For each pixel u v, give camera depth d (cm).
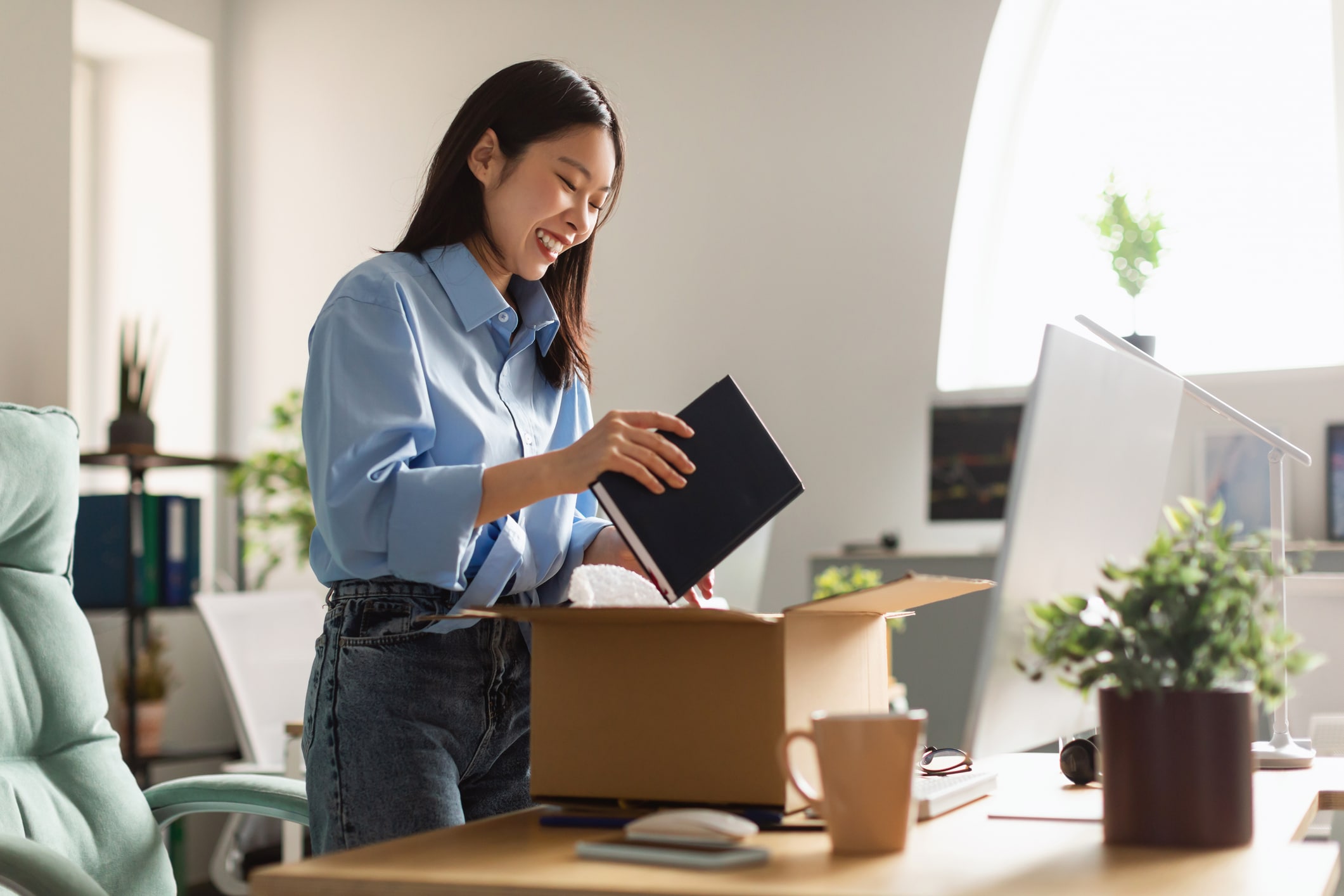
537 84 124
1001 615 82
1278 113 335
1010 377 358
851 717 76
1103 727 80
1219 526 83
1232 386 321
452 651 111
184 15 397
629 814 90
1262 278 333
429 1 394
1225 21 341
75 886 100
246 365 403
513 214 124
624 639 92
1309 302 329
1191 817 77
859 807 75
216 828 366
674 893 64
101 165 413
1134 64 350
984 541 339
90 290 410
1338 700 178
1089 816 89
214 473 395
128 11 379
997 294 362
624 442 94
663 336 368
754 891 64
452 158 125
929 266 346
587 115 123
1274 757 129
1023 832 84
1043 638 81
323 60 403
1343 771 125
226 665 270
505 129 123
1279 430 315
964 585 93
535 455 126
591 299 375
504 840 81
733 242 363
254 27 411
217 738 379
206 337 400
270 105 407
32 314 275
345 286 113
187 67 408
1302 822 91
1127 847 78
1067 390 87
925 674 316
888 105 350
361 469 105
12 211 272
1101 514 95
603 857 73
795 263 358
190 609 336
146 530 325
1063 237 355
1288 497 312
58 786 131
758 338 360
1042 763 126
